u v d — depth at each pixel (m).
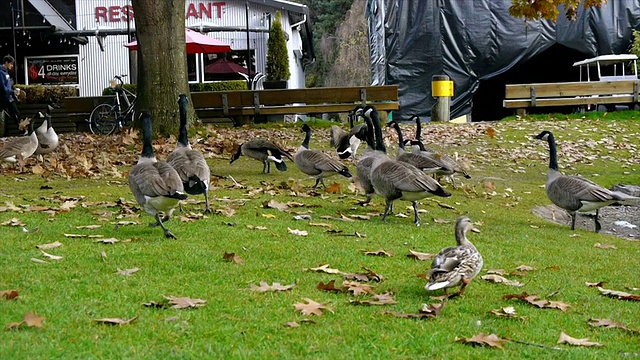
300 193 11.41
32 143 13.65
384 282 6.56
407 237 8.55
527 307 6.04
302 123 20.98
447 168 11.72
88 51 31.56
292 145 17.23
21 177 13.01
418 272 6.94
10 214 9.16
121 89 21.67
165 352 4.55
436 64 26.58
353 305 5.79
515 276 7.09
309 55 47.91
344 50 53.81
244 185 12.22
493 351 4.89
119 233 8.17
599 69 25.53
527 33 26.45
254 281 6.35
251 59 32.16
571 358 4.82
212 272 6.57
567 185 10.16
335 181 13.01
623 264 7.91
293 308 5.59
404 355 4.72
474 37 26.42
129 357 4.44
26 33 29.52
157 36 16.97
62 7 31.20
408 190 9.14
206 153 15.49
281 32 30.84
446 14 26.34
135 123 17.36
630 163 16.70
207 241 7.83
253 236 8.17
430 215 10.41
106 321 5.07
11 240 7.64
